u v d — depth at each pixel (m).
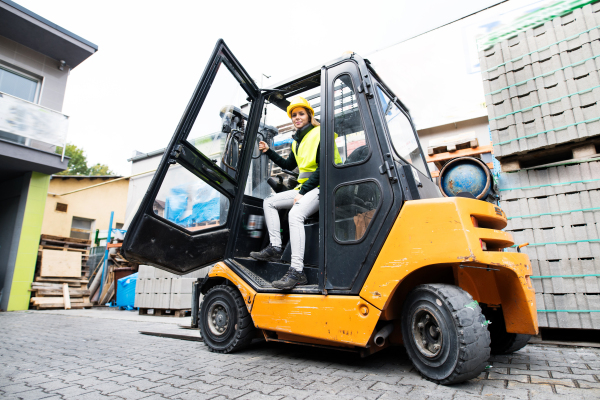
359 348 2.40
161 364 2.80
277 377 2.34
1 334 4.62
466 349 2.00
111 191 16.66
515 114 3.78
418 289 2.29
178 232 3.13
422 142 6.51
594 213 3.31
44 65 9.72
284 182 3.67
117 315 7.34
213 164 3.25
